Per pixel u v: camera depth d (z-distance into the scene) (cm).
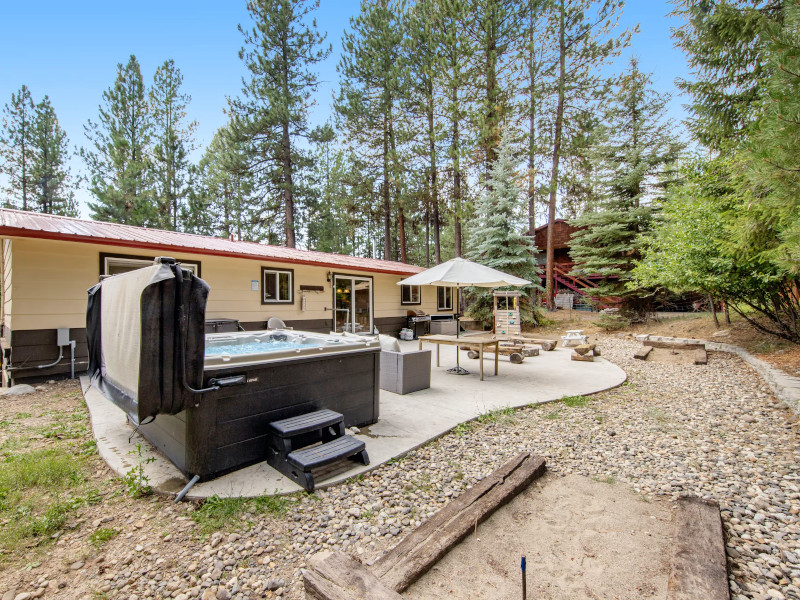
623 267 1188
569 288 1919
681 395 507
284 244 2178
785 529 215
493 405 458
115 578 181
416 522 229
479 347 606
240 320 813
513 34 1359
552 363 755
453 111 1398
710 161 661
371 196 1789
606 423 403
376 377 395
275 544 207
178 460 275
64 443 337
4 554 195
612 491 262
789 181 279
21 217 585
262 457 296
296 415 318
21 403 461
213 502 240
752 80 642
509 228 1327
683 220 655
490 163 1370
